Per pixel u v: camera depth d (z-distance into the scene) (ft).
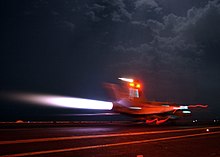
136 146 59.26
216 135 86.79
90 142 59.93
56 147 52.26
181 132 90.58
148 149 57.11
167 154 53.83
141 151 54.54
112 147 56.13
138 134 78.48
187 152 57.06
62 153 47.78
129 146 58.65
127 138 69.36
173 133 86.43
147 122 130.93
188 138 76.43
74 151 49.98
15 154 45.03
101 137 67.82
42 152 47.50
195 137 79.30
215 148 63.05
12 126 86.69
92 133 74.43
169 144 64.64
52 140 59.06
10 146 50.52
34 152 47.14
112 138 67.62
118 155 49.39
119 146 57.77
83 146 54.95
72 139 62.03
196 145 65.67
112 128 93.81
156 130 92.73
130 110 125.39
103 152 50.88
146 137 73.61
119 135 73.51
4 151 46.57
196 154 55.72
